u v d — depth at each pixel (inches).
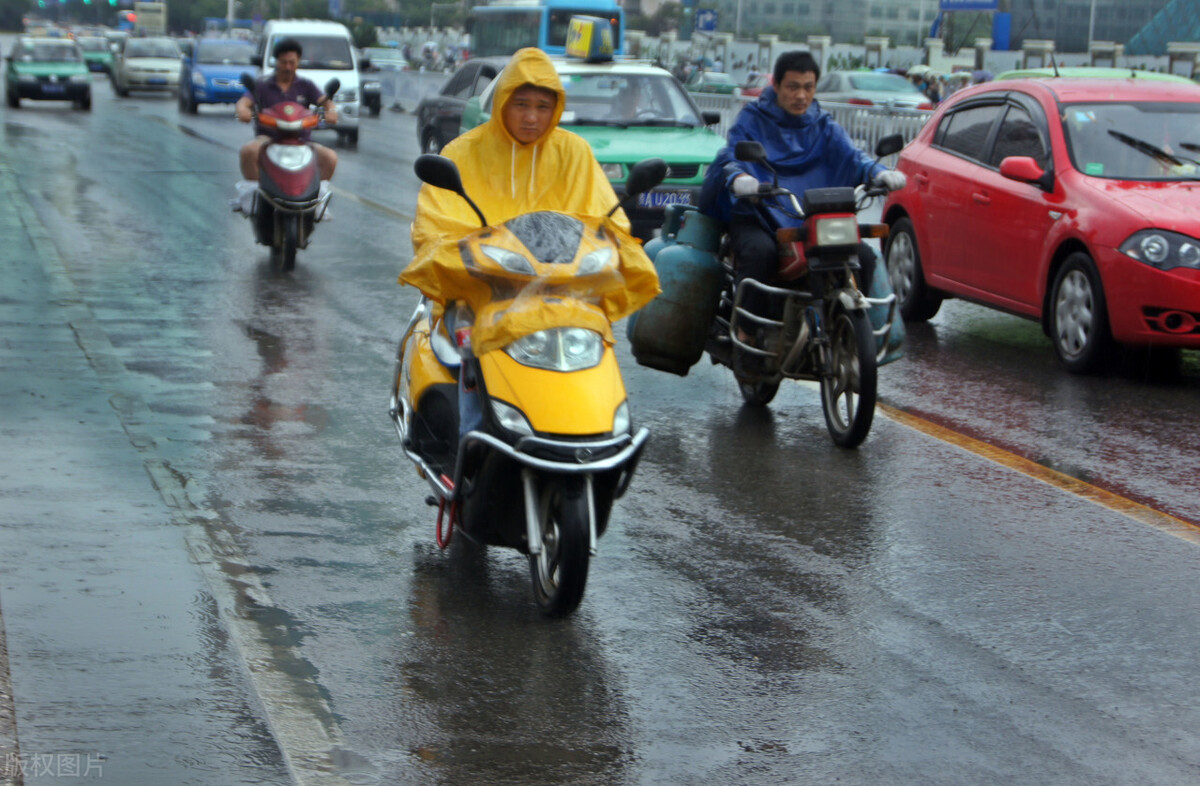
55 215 605.3
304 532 229.0
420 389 209.6
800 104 308.2
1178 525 245.9
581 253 189.2
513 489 193.3
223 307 421.1
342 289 459.5
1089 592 212.2
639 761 156.9
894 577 216.8
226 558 215.3
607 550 225.8
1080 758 159.9
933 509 251.9
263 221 497.7
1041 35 2709.2
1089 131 390.9
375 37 2768.2
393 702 169.8
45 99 1365.7
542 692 173.9
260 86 513.7
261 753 150.8
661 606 203.0
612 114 607.5
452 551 223.3
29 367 320.5
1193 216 353.7
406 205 706.8
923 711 171.0
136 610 184.5
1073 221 370.0
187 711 158.4
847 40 3668.8
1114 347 366.3
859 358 281.4
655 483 264.2
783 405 331.9
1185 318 348.8
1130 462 286.5
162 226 587.5
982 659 186.9
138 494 232.2
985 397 343.3
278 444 278.2
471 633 191.5
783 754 159.3
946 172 430.0
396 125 1366.9
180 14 5132.9
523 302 188.4
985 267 410.0
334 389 324.2
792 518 244.8
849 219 284.5
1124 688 179.0
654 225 573.9
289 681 174.4
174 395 313.0
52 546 206.2
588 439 184.1
